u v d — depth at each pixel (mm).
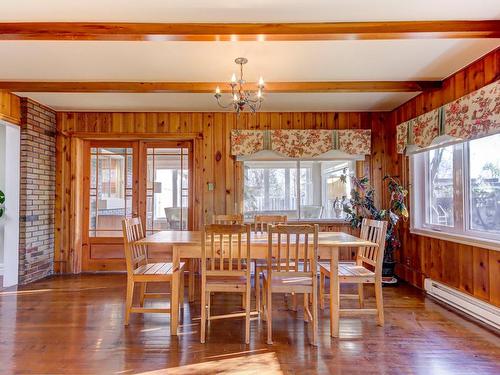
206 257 2754
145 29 2367
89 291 3881
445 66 3193
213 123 4871
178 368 2166
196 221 4816
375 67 3219
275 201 4984
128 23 2367
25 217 4160
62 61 3041
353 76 3465
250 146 4789
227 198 4844
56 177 4816
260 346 2480
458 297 3248
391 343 2523
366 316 3102
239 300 3596
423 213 4117
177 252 2801
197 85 3602
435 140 3615
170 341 2566
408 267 4344
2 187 4828
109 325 2873
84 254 4926
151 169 4984
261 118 4871
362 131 4809
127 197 4965
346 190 4980
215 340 2584
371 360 2266
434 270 3777
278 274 2564
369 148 4812
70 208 4812
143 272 2916
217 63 3098
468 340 2564
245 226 2561
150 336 2656
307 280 2701
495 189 2924
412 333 2701
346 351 2398
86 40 2502
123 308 3297
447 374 2088
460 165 3367
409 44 2723
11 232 4168
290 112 4879
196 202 4832
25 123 4164
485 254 2965
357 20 2359
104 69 3242
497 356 2311
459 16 2322
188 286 3914
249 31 2371
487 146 3021
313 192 5012
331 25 2371
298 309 3320
